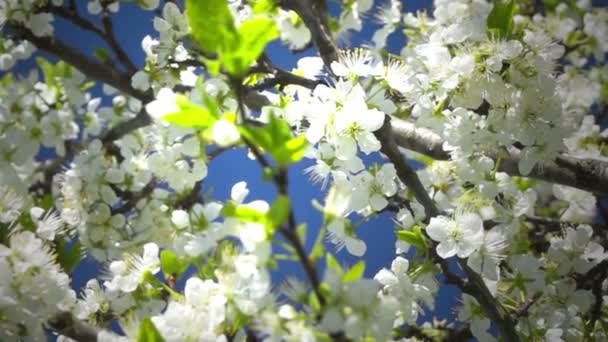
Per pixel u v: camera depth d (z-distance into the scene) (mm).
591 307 798
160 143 796
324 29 811
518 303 787
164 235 795
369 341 641
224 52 636
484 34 744
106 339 725
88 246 800
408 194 806
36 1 812
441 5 814
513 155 784
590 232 799
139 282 746
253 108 790
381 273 760
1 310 709
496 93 744
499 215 790
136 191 817
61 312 738
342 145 739
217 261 731
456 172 810
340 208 645
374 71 750
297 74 782
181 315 700
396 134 801
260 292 663
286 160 624
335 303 637
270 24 635
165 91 645
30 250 719
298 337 646
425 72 773
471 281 759
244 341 703
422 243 758
